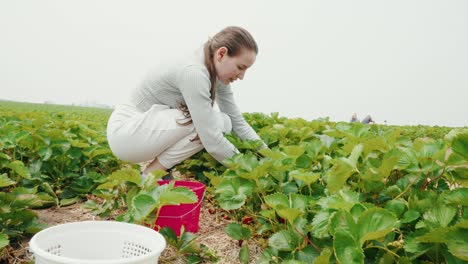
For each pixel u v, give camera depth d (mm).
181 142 2990
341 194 1713
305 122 4945
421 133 14336
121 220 2152
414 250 1472
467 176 1898
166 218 2271
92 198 3273
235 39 2736
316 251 1714
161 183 2711
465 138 1633
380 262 1565
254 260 2193
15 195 2193
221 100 3594
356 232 1377
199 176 3721
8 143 3393
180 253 2088
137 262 1274
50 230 1524
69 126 4945
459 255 1281
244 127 3721
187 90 2762
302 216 1838
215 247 2348
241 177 2273
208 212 3010
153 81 2980
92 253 1662
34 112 6441
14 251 2148
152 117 2936
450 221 1474
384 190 2059
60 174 3428
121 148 3006
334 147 2914
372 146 2340
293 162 2330
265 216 2131
